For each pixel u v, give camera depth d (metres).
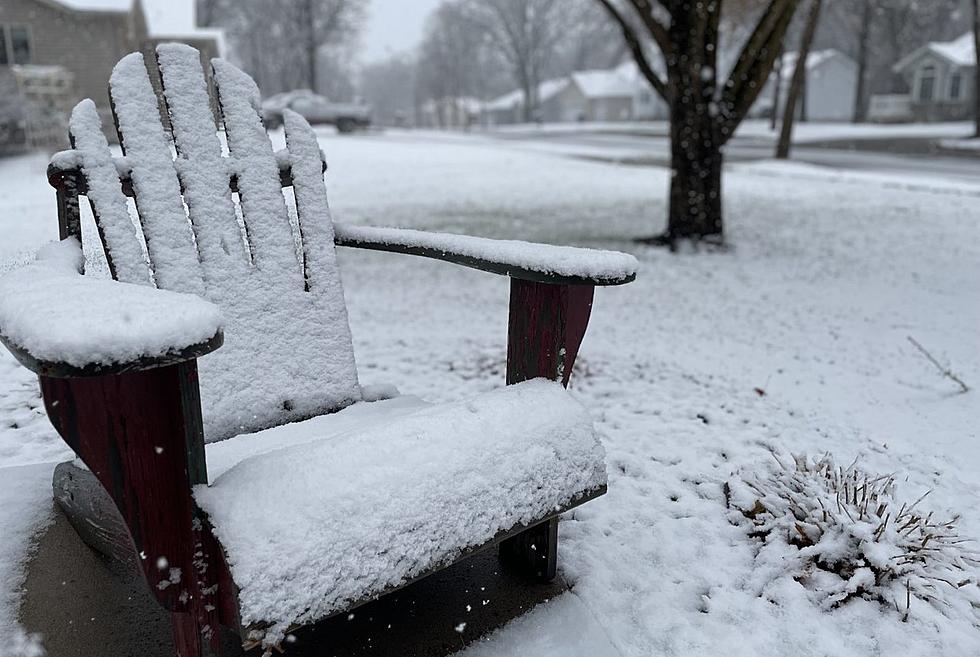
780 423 2.66
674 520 1.93
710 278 5.39
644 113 53.59
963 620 1.54
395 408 1.66
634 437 2.53
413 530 1.13
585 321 1.45
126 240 1.48
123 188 1.55
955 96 36.47
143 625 1.36
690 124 6.38
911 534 1.73
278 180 1.76
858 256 6.06
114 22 17.84
